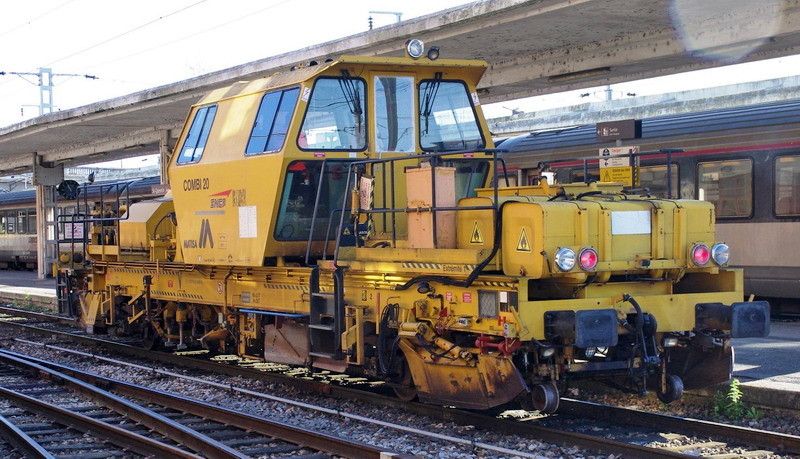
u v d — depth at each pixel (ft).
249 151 32.89
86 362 43.62
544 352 24.27
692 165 50.21
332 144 31.22
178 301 40.47
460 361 26.02
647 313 25.36
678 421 25.68
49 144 94.58
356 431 26.86
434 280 26.22
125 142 87.61
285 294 32.68
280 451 24.71
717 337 26.45
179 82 62.39
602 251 24.71
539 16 41.70
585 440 23.88
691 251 25.88
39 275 104.37
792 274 46.50
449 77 32.91
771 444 23.54
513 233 24.64
